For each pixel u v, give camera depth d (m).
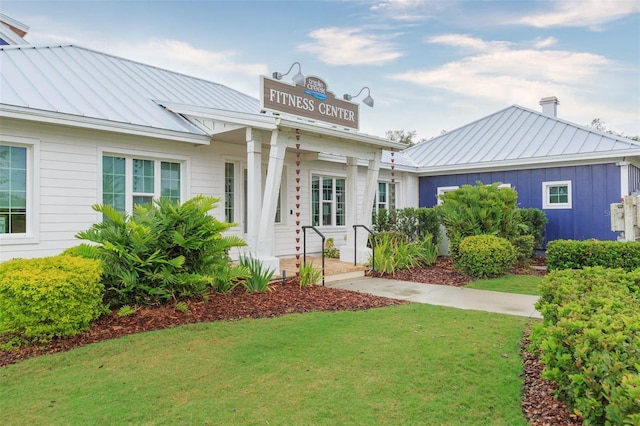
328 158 11.88
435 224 11.53
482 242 8.73
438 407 2.98
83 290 4.54
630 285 3.93
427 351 4.07
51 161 7.12
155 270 5.50
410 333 4.68
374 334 4.66
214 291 6.31
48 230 7.09
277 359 3.92
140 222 5.69
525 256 10.02
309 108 9.19
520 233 11.07
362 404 3.04
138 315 5.23
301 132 8.44
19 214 6.88
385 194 14.80
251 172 8.12
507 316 5.44
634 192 12.13
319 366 3.74
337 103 9.88
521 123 15.47
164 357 4.00
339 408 2.98
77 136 7.42
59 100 7.46
